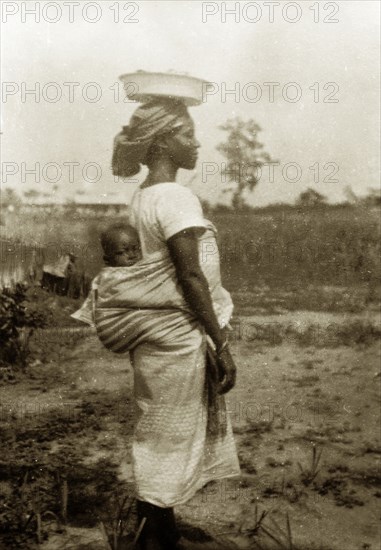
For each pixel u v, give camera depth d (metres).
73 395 7.23
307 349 9.26
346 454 5.42
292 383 7.67
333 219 22.31
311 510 4.40
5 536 4.03
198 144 3.63
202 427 3.59
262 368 8.34
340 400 6.91
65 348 9.30
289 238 20.16
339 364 8.45
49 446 5.58
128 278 3.48
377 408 6.64
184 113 3.61
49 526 4.16
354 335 9.95
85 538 4.00
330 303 12.79
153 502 3.48
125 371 8.30
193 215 3.43
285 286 14.98
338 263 17.09
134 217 3.58
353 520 4.28
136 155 3.59
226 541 3.98
